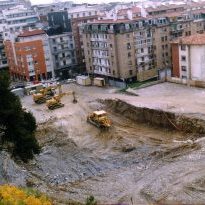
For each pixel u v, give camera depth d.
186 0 176.12
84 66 132.25
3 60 138.62
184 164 49.59
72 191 44.03
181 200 40.00
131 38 103.88
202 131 61.78
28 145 45.75
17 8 175.00
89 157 59.31
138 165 53.62
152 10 129.50
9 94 45.06
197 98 76.38
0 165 48.22
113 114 78.25
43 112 83.88
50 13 139.00
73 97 91.94
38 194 25.41
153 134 65.88
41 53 122.69
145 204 40.16
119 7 157.00
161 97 80.25
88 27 113.62
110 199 41.88
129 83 106.69
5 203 22.14
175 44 93.88
